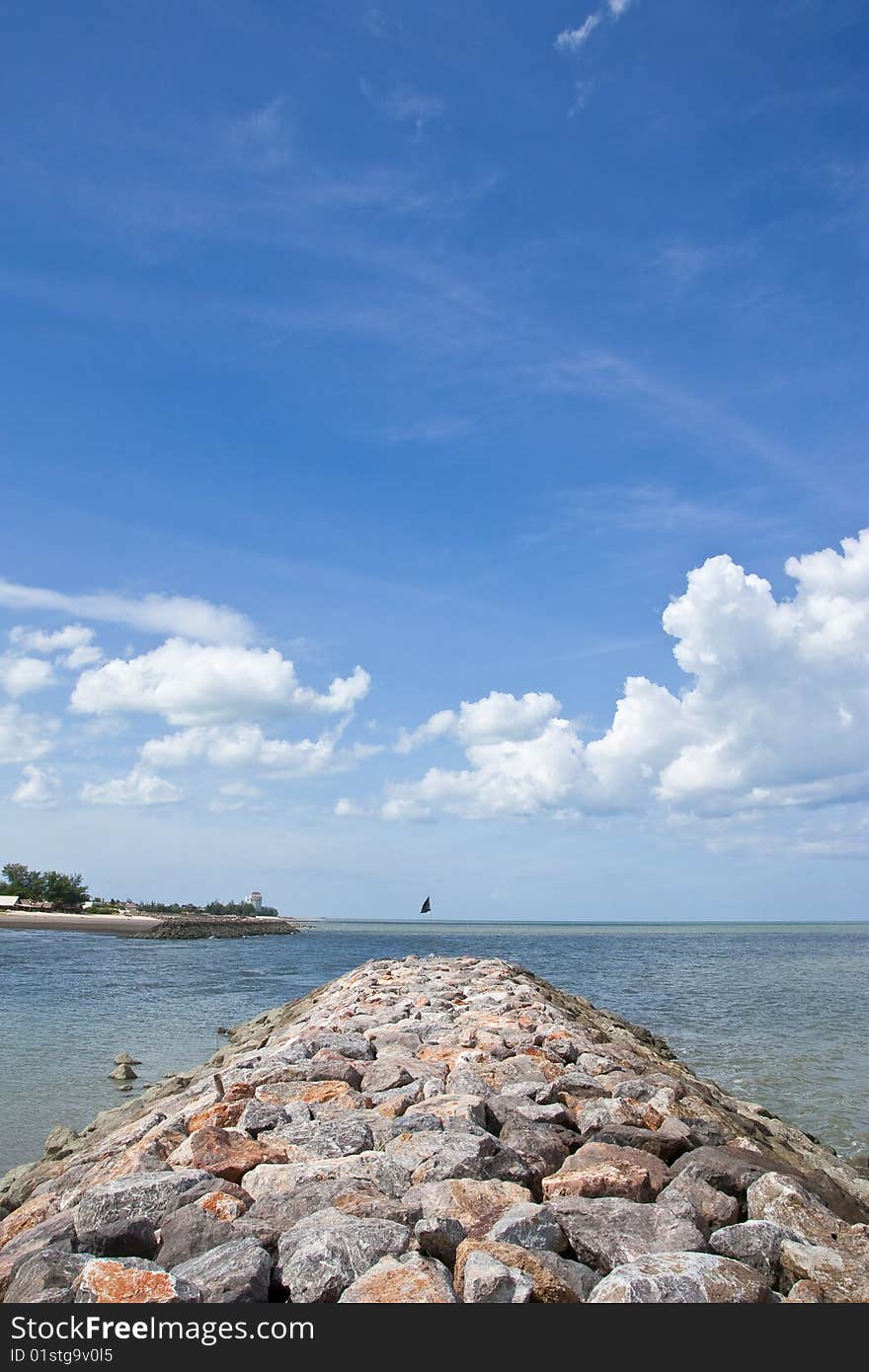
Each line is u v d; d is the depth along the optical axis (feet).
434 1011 52.60
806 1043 74.84
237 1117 28.91
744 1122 35.73
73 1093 53.01
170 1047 70.79
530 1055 37.47
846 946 306.14
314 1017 58.08
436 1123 26.78
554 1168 24.72
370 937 359.87
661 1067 46.62
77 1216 20.63
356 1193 21.08
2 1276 19.17
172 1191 21.07
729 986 130.62
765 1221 20.13
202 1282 17.28
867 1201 31.27
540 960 198.80
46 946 222.07
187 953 207.31
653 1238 19.63
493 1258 17.67
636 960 200.85
